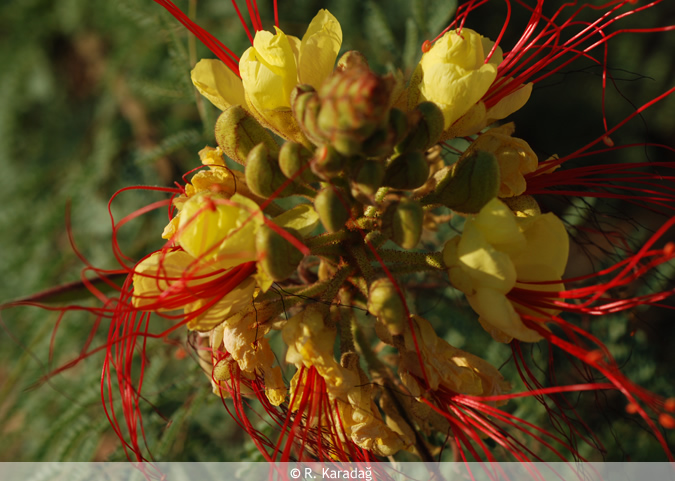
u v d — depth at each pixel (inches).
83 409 16.4
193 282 12.9
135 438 13.4
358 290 14.0
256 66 13.4
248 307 13.4
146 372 16.6
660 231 12.7
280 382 13.7
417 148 13.0
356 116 11.9
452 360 13.5
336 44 13.6
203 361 15.5
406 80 17.3
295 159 12.7
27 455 17.6
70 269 18.9
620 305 13.1
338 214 12.6
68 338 17.7
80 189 19.3
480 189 13.0
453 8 17.3
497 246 12.7
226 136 13.4
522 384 16.8
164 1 14.4
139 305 13.0
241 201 12.6
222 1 19.4
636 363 17.2
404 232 12.6
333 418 13.5
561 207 17.0
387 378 14.2
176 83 17.2
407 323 13.1
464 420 13.5
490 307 12.6
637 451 16.7
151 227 19.3
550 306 13.1
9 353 18.1
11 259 18.9
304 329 13.1
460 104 13.3
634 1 14.2
